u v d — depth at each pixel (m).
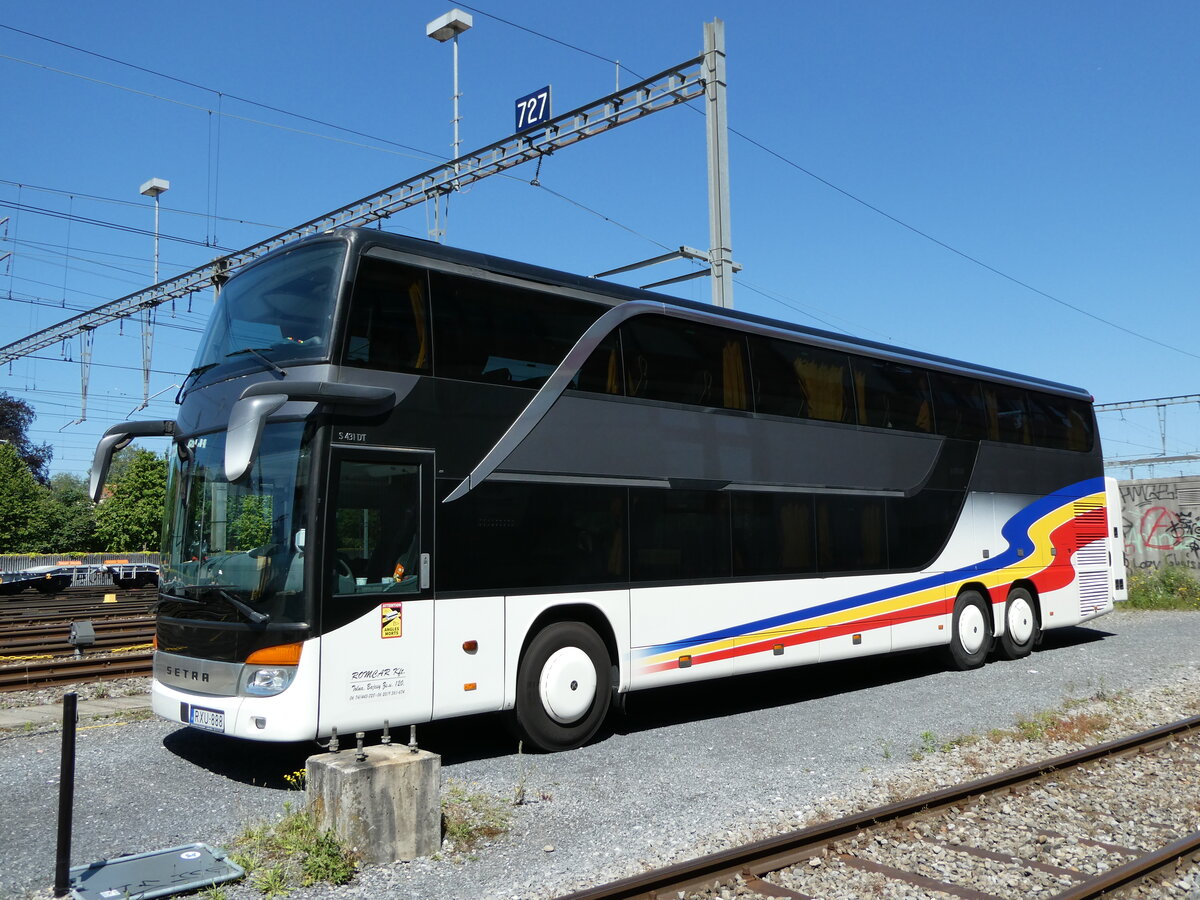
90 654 15.64
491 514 8.82
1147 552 31.48
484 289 9.09
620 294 10.37
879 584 12.84
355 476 7.97
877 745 9.54
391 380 8.27
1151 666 14.94
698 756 9.09
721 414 11.07
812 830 6.34
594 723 9.57
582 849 6.37
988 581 14.89
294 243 8.80
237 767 8.45
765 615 11.23
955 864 6.14
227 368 8.77
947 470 14.27
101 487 9.09
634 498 10.03
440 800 6.80
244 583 7.94
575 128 18.08
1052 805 7.47
